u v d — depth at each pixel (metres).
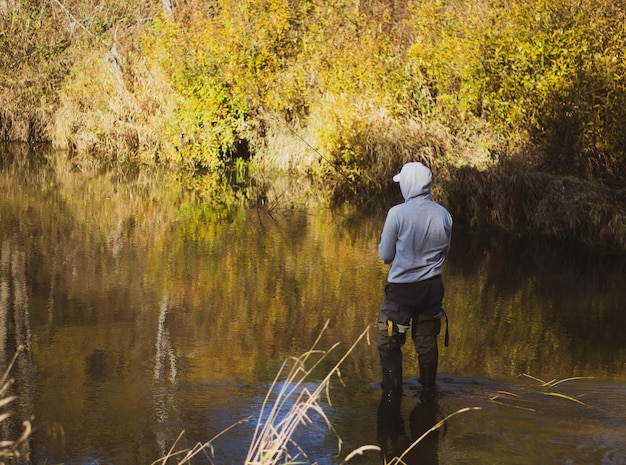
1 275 9.06
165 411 5.22
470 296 8.57
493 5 13.96
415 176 5.44
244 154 18.50
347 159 14.62
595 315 7.94
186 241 10.98
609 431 4.96
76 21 23.66
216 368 6.12
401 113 15.04
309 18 17.80
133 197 14.34
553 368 6.27
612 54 11.88
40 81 22.34
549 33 12.73
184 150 17.91
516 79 12.92
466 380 5.89
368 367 6.15
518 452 4.64
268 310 7.84
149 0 25.06
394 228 5.40
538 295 8.66
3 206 13.28
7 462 4.47
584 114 12.08
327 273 9.34
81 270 9.34
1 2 23.61
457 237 11.52
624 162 11.98
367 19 17.00
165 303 8.04
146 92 19.25
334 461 4.52
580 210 11.31
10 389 5.63
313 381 5.82
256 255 10.20
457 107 14.30
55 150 20.58
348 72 15.73
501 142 13.24
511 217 11.91
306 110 17.64
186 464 4.45
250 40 17.25
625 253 10.65
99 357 6.38
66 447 4.68
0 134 22.09
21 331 7.07
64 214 12.73
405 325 5.48
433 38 15.09
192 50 17.27
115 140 19.84
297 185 15.41
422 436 4.52
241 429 4.93
